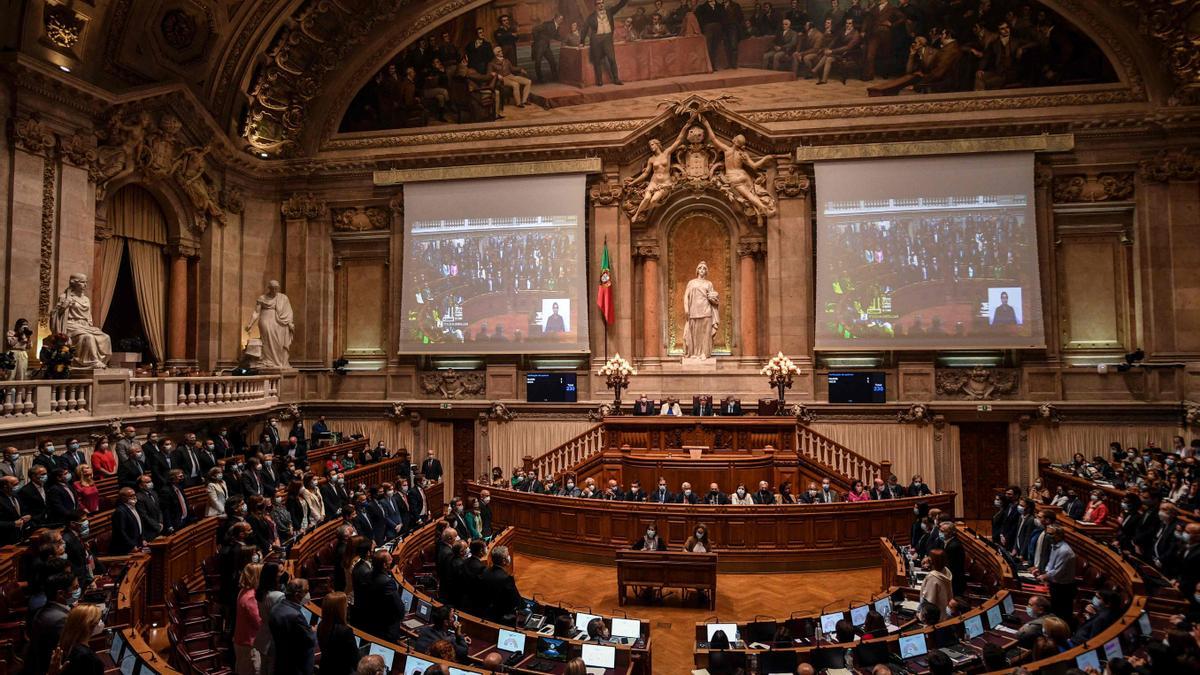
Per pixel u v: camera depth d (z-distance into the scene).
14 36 15.98
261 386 20.59
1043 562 10.84
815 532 14.63
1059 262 20.42
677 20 21.94
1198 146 19.22
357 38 22.59
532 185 21.95
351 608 8.12
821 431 20.33
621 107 22.11
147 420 16.75
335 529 12.02
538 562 15.36
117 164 18.14
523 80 22.50
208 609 9.38
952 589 10.33
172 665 7.41
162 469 13.09
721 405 19.61
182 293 20.75
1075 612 9.82
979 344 19.88
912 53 20.84
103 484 12.83
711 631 8.73
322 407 22.55
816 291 20.84
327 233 23.17
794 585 13.67
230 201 22.14
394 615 7.57
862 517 14.86
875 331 20.31
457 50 22.73
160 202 20.27
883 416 20.12
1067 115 19.64
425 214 22.44
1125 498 11.60
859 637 8.34
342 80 22.97
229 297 22.09
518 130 22.30
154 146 19.03
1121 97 19.88
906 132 20.31
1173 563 9.70
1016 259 19.86
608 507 15.04
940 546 11.88
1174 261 19.31
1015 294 19.81
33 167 16.17
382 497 14.00
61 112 16.77
